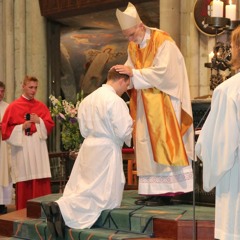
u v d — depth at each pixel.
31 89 9.10
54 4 12.02
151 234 5.90
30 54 12.54
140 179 6.54
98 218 6.39
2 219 7.12
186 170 6.42
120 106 6.36
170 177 6.36
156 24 11.38
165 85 6.29
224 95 3.89
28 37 12.55
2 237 6.98
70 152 9.28
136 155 6.58
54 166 12.11
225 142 3.85
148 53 6.49
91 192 6.38
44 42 12.32
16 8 12.55
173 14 9.91
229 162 3.83
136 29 6.49
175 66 6.38
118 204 6.50
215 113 3.93
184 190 6.39
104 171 6.44
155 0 10.79
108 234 5.95
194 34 9.82
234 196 3.86
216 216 3.94
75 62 13.05
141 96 6.51
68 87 12.98
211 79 6.86
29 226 6.73
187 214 5.98
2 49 12.77
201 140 3.98
